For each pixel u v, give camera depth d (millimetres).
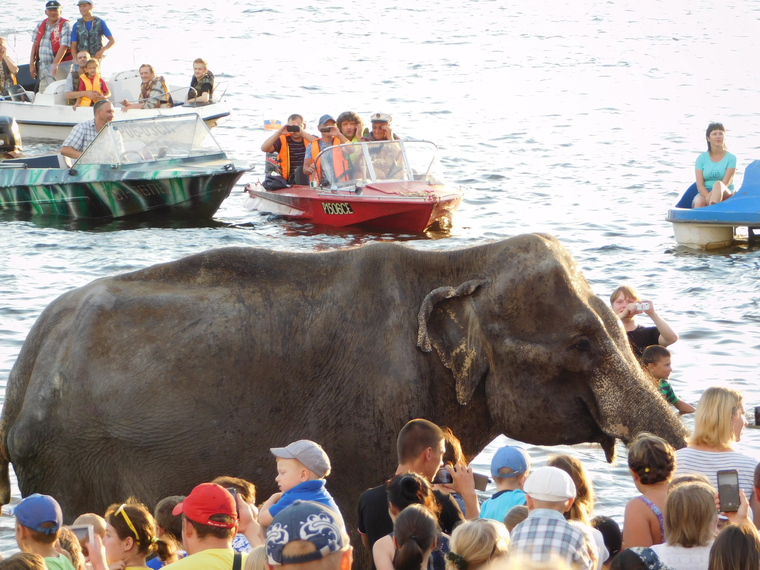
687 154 98062
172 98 105562
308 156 71312
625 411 22062
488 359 22531
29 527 16453
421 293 22891
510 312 22375
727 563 15312
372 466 22203
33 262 55781
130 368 21812
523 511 18156
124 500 22031
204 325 22172
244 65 188500
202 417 21797
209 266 23016
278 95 148000
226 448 21938
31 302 47344
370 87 159250
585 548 15859
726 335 43094
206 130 73750
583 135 111312
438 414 22688
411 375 22172
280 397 22172
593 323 22219
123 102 98750
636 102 143750
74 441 21828
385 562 17094
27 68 112125
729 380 37531
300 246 62375
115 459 21922
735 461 20812
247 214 72812
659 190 79250
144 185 68875
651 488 19547
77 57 102250
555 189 79938
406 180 69750
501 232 65875
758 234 63750
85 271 54062
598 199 75875
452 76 175250
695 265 55781
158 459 21812
